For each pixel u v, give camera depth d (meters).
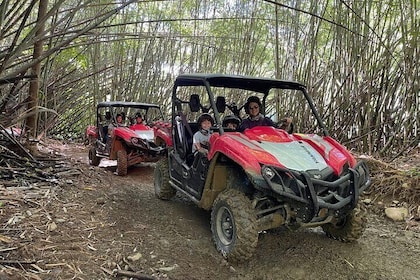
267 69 8.99
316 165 2.82
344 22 5.96
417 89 5.48
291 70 6.75
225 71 8.67
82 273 2.45
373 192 4.46
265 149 2.88
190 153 3.84
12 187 3.76
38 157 5.03
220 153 3.10
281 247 3.19
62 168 4.80
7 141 4.72
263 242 3.26
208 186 3.26
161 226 3.48
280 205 2.86
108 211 3.62
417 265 2.96
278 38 7.00
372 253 3.14
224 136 3.10
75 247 2.75
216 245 3.01
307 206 2.63
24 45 2.61
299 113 6.56
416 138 5.52
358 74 5.99
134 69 9.27
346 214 2.94
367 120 5.98
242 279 2.66
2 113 4.45
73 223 3.16
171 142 4.32
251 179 2.65
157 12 8.77
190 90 8.82
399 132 5.70
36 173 4.30
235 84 3.87
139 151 5.93
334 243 3.29
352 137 6.19
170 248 3.00
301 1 6.66
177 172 3.96
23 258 2.49
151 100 9.41
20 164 4.42
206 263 2.84
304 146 3.07
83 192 4.03
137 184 5.10
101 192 4.18
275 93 6.87
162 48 9.31
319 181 2.67
